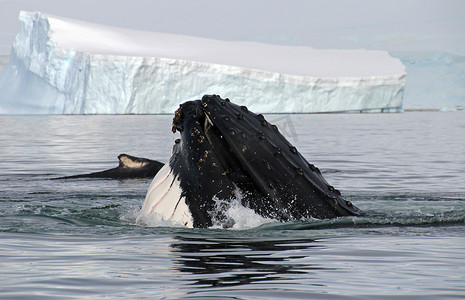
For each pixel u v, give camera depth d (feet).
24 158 252.83
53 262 65.72
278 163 77.10
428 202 112.68
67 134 428.56
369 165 219.61
